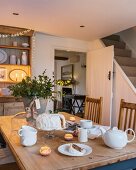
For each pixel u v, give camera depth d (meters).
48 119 1.53
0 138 2.22
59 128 1.54
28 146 1.37
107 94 4.07
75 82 7.64
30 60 3.98
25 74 4.13
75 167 1.05
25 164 1.08
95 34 4.15
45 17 3.12
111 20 3.22
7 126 1.97
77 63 7.55
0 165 1.91
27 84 1.82
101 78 4.29
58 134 1.70
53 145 1.41
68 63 8.22
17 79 4.05
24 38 4.14
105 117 4.08
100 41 4.66
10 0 2.49
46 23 3.42
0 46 3.74
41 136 1.64
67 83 7.90
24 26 3.61
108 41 5.04
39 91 1.81
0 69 3.94
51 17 3.12
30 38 3.97
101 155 1.22
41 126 1.51
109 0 2.47
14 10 2.83
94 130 1.64
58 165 1.07
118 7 2.69
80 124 1.84
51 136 1.64
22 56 4.00
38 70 4.37
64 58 7.97
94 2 2.54
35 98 1.83
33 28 3.74
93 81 4.60
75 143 1.42
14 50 4.06
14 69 4.07
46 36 4.47
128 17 3.07
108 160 1.16
